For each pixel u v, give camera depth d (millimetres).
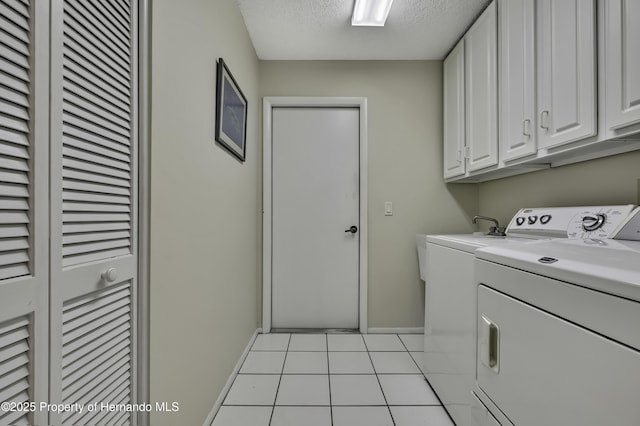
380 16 1895
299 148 2568
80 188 675
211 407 1418
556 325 624
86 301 695
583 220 1217
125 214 837
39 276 572
